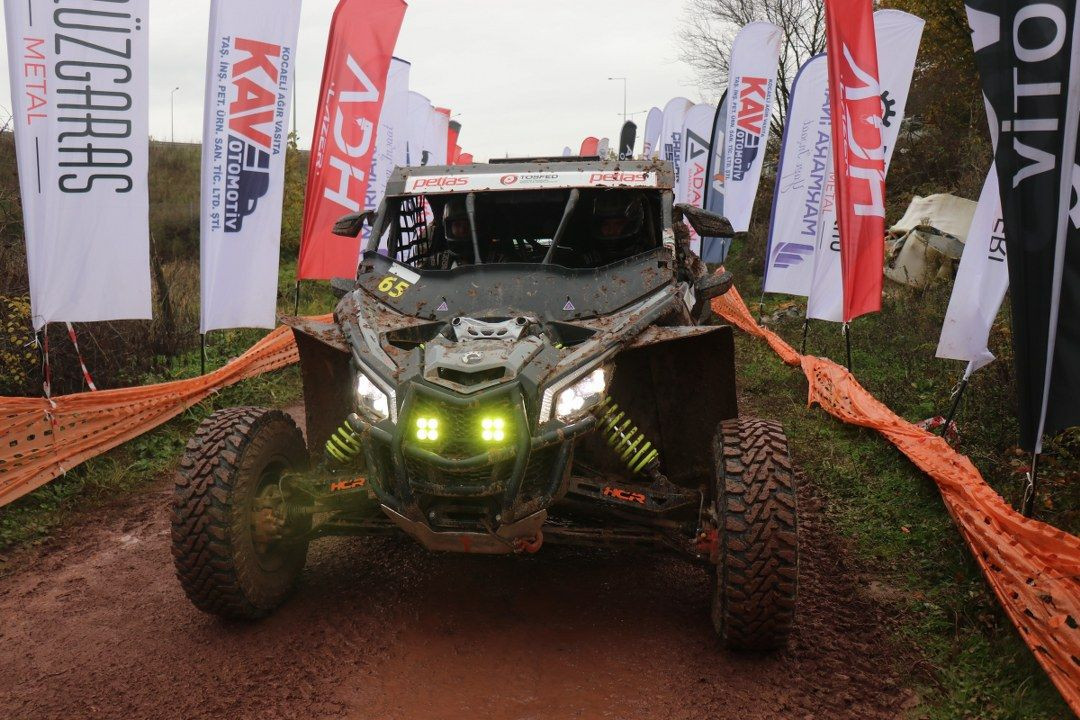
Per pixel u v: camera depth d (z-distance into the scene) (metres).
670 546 3.85
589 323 4.08
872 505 5.53
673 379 4.12
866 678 3.52
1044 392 4.01
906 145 21.12
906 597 4.29
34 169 6.25
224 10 8.02
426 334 4.19
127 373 8.60
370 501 4.12
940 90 20.53
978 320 6.25
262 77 8.27
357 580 4.54
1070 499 4.77
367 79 9.87
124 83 6.46
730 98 12.98
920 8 18.34
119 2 6.38
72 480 6.18
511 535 3.58
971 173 16.98
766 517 3.43
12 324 7.28
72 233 6.43
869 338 11.04
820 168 10.74
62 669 3.67
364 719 3.25
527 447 3.47
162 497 6.07
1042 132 3.88
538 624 4.02
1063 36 3.80
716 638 3.87
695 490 3.89
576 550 4.92
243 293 8.56
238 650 3.80
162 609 4.27
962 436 6.48
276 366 10.00
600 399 3.74
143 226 6.70
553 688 3.46
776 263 11.18
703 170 16.53
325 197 9.94
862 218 8.11
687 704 3.33
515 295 4.33
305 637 3.91
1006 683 3.42
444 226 5.13
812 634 3.90
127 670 3.64
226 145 8.22
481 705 3.35
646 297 4.25
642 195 5.04
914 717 3.25
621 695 3.41
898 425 6.50
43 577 4.72
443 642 3.86
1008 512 4.12
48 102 6.25
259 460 3.91
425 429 3.53
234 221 8.39
